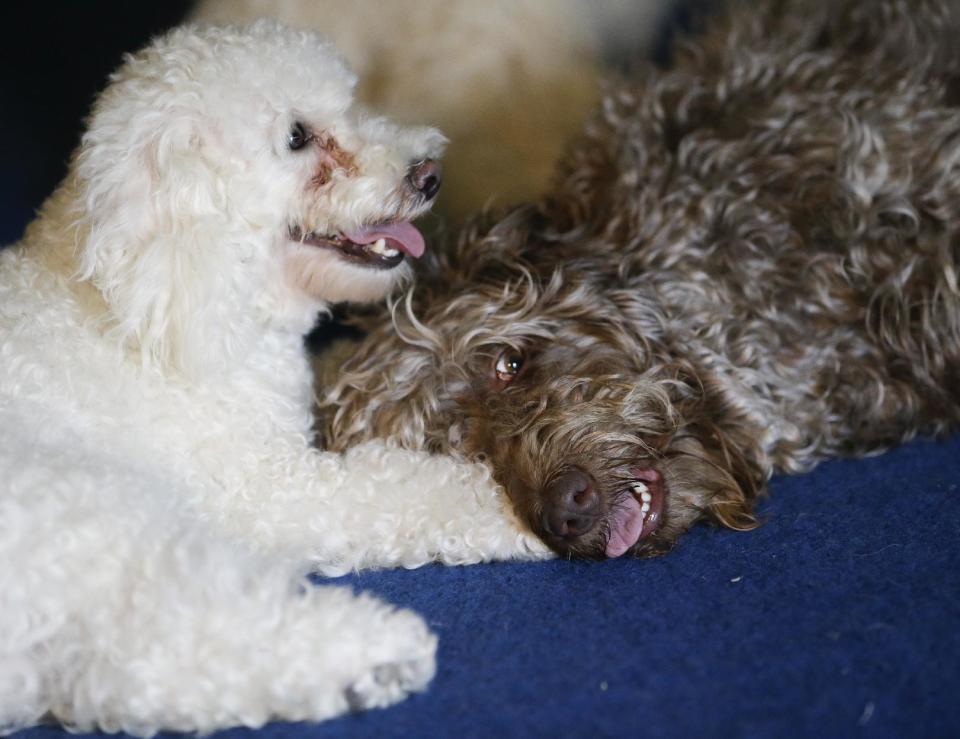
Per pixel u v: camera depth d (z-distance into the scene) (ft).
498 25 5.70
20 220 5.79
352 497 4.12
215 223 4.20
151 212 4.17
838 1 5.11
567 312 4.46
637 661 3.63
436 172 4.45
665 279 4.52
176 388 4.16
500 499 4.15
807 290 4.57
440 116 5.59
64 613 3.59
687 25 5.99
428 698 3.59
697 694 3.51
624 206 4.69
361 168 4.36
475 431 4.33
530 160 5.54
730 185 4.67
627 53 5.92
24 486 3.64
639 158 4.78
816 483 4.41
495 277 4.62
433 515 4.11
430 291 4.67
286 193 4.33
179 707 3.54
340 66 4.48
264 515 4.10
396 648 3.58
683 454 4.21
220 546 3.70
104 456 3.94
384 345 4.54
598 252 4.60
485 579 4.03
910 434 4.60
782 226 4.62
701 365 4.42
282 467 4.16
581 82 5.72
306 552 4.08
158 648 3.54
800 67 4.89
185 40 4.30
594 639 3.72
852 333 4.57
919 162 4.63
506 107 5.64
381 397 4.46
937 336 4.54
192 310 4.13
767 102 4.82
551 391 4.27
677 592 3.87
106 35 6.25
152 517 3.69
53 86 6.30
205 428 4.16
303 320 4.45
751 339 4.49
